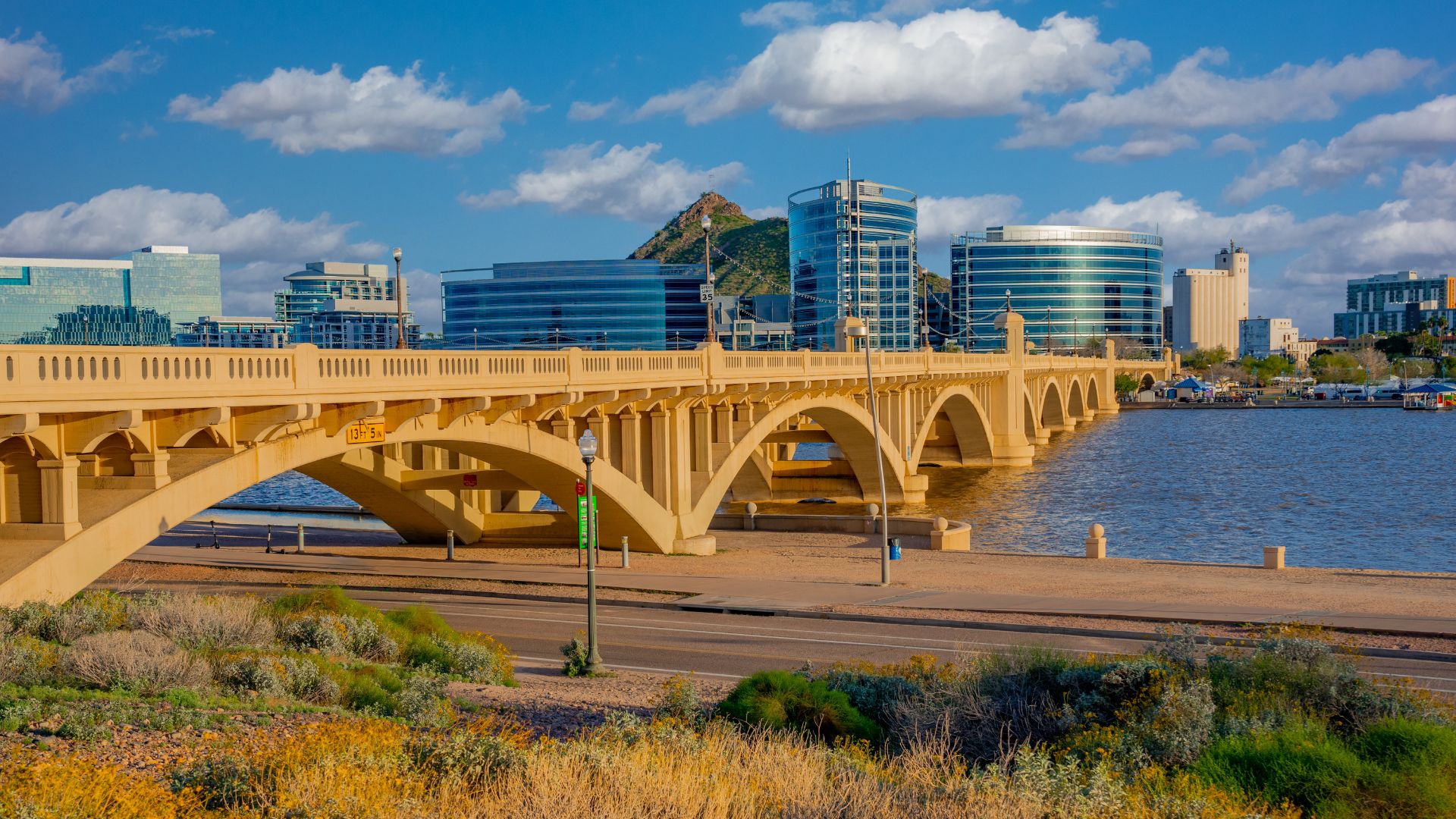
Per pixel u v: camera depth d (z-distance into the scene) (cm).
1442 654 2644
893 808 1277
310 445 2764
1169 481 9419
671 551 4722
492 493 5388
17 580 2044
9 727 1425
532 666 2617
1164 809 1316
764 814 1234
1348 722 1772
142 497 2306
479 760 1300
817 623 3234
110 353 2072
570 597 3666
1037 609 3322
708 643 2919
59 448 2152
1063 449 13000
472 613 3422
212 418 2344
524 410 3731
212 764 1238
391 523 4988
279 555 4634
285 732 1498
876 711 1914
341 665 2123
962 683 1933
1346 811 1385
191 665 1866
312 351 2609
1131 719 1688
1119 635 2991
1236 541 6294
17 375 1880
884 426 7550
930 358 8238
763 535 5978
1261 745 1502
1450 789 1412
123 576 4062
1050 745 1689
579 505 4078
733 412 5350
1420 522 7044
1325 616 3139
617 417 4481
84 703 1587
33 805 1038
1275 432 15200
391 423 3031
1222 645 2722
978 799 1304
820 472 8150
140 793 1111
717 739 1523
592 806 1205
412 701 1802
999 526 6844
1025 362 11731
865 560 4703
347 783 1158
